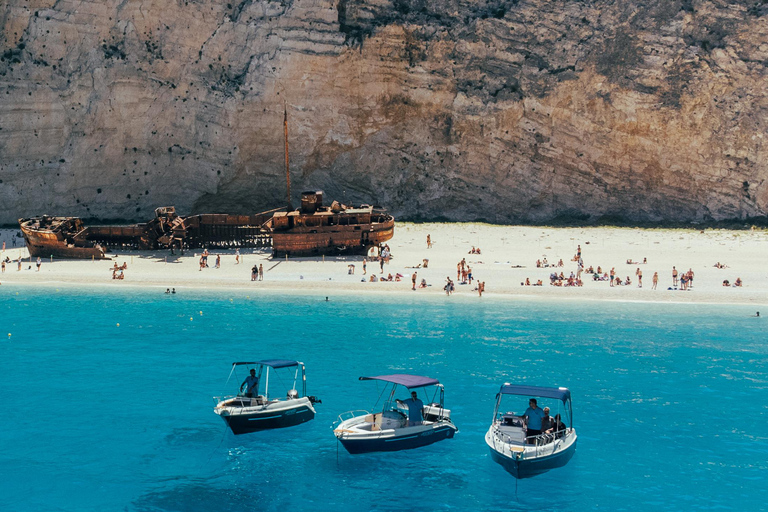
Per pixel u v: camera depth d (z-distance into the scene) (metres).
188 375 35.75
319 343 41.50
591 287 57.41
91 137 90.88
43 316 49.06
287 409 28.64
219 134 93.38
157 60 92.56
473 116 97.25
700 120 92.81
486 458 26.16
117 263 70.12
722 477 24.19
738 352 39.06
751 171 92.75
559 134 96.75
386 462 25.92
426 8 97.88
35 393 33.00
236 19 94.62
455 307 51.31
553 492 23.34
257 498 23.17
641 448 26.58
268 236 78.94
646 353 38.91
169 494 23.44
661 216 96.88
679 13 92.31
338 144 97.44
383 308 51.19
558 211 99.31
